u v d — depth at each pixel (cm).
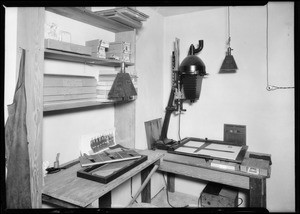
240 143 269
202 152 235
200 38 292
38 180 132
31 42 133
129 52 216
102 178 145
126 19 192
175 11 294
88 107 207
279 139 250
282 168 249
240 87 269
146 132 276
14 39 139
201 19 291
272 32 249
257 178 193
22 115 137
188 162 223
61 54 147
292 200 245
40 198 133
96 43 183
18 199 132
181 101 296
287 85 244
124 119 233
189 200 288
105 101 188
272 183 254
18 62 137
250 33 261
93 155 187
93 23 196
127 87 184
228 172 206
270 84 252
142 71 268
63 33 171
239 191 258
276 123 251
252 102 263
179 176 309
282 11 243
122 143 235
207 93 290
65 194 131
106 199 202
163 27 316
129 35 222
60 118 180
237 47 269
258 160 227
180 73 244
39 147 132
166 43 317
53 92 151
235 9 268
